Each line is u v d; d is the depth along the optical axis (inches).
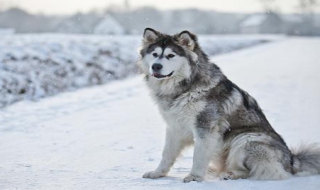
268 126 254.2
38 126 403.5
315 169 245.0
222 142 245.3
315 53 1445.6
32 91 586.9
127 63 904.3
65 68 716.0
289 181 228.8
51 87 632.4
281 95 588.4
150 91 262.2
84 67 763.4
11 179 239.0
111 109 506.6
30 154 302.5
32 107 506.3
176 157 254.1
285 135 350.6
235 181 231.6
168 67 243.0
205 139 237.9
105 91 653.3
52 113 472.7
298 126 387.5
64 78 685.9
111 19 3142.2
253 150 235.5
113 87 698.8
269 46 1989.4
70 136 364.5
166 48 248.8
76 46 858.8
